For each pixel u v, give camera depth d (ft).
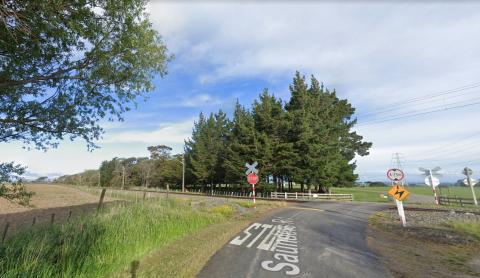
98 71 27.61
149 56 29.68
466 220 46.98
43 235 22.40
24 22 19.94
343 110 163.22
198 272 20.17
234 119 177.99
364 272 20.71
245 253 25.49
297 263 22.70
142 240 26.66
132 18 26.61
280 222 45.37
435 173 91.97
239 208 63.98
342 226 42.47
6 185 26.53
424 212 61.87
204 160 195.52
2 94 26.45
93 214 32.27
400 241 32.30
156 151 289.53
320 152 132.26
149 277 18.49
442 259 24.58
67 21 22.74
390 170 46.11
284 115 140.97
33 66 25.81
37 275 17.19
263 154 139.13
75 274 18.97
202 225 39.73
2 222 46.96
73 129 30.01
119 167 318.65
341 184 162.81
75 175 391.04
